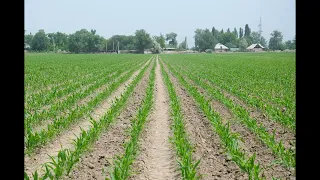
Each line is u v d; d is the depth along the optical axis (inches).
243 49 6279.5
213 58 2977.4
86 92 698.2
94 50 5398.6
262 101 624.1
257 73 1284.4
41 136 340.5
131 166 287.4
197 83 952.9
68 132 417.1
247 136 394.6
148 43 5590.6
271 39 5762.8
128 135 383.9
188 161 261.6
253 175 257.4
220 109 575.8
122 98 609.0
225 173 272.8
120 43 5861.2
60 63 1974.7
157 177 272.4
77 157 281.3
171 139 335.9
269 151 331.0
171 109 544.4
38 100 572.4
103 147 343.0
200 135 399.2
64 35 5693.9
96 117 510.9
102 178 259.3
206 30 6540.4
